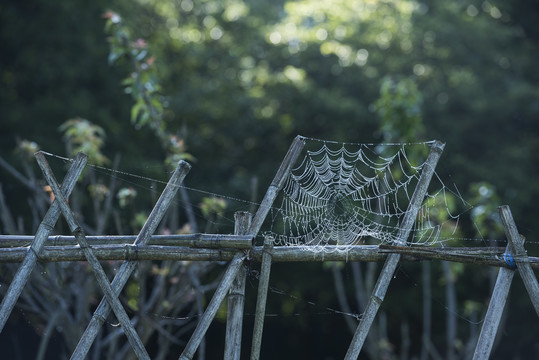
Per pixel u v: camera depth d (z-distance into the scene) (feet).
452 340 31.58
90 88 47.55
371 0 57.77
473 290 50.14
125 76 47.60
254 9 62.08
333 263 32.73
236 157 55.42
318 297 52.60
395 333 53.62
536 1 61.11
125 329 14.82
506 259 15.48
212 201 23.79
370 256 15.49
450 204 29.94
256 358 15.10
